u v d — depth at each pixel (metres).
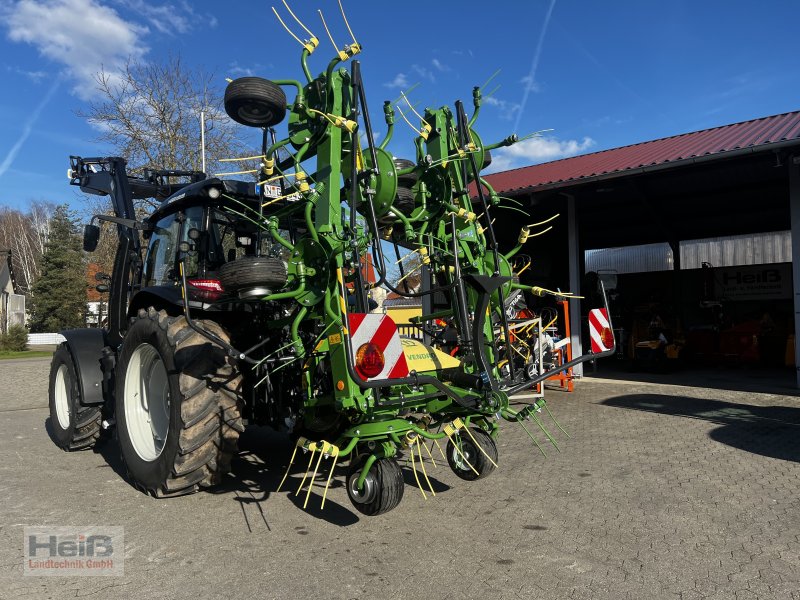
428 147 4.41
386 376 3.12
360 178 3.62
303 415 4.05
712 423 6.39
